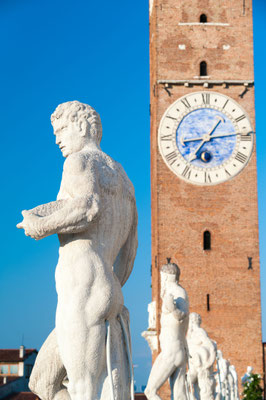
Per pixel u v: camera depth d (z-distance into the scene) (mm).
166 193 64812
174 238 64125
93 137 9117
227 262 63844
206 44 67125
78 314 8227
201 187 65000
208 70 66750
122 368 8562
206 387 20297
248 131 65875
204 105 66250
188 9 67625
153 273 67062
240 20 67625
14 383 88062
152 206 68375
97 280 8328
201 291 63406
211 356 20422
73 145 9031
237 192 65000
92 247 8469
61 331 8305
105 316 8344
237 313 63031
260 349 62406
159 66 66625
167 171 65188
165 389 55844
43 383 8781
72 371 8266
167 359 15281
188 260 63906
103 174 8672
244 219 64562
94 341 8250
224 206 64812
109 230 8695
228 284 63469
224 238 64188
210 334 62719
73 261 8367
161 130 65812
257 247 64125
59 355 8672
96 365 8289
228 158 65500
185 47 67062
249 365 62281
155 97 66688
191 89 66438
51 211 8312
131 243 9328
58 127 9125
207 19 67625
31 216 8211
